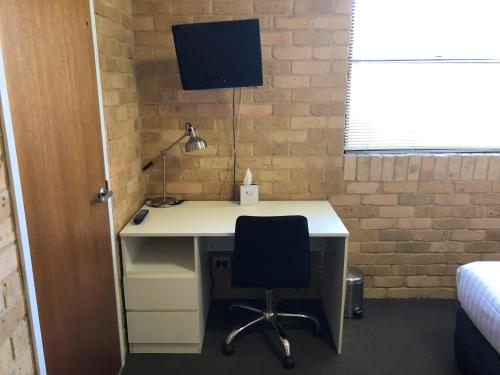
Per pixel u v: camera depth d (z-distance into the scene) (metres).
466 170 2.66
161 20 2.46
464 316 2.10
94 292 1.82
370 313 2.71
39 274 1.34
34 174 1.32
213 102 2.58
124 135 2.26
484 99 2.68
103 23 1.94
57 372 1.47
